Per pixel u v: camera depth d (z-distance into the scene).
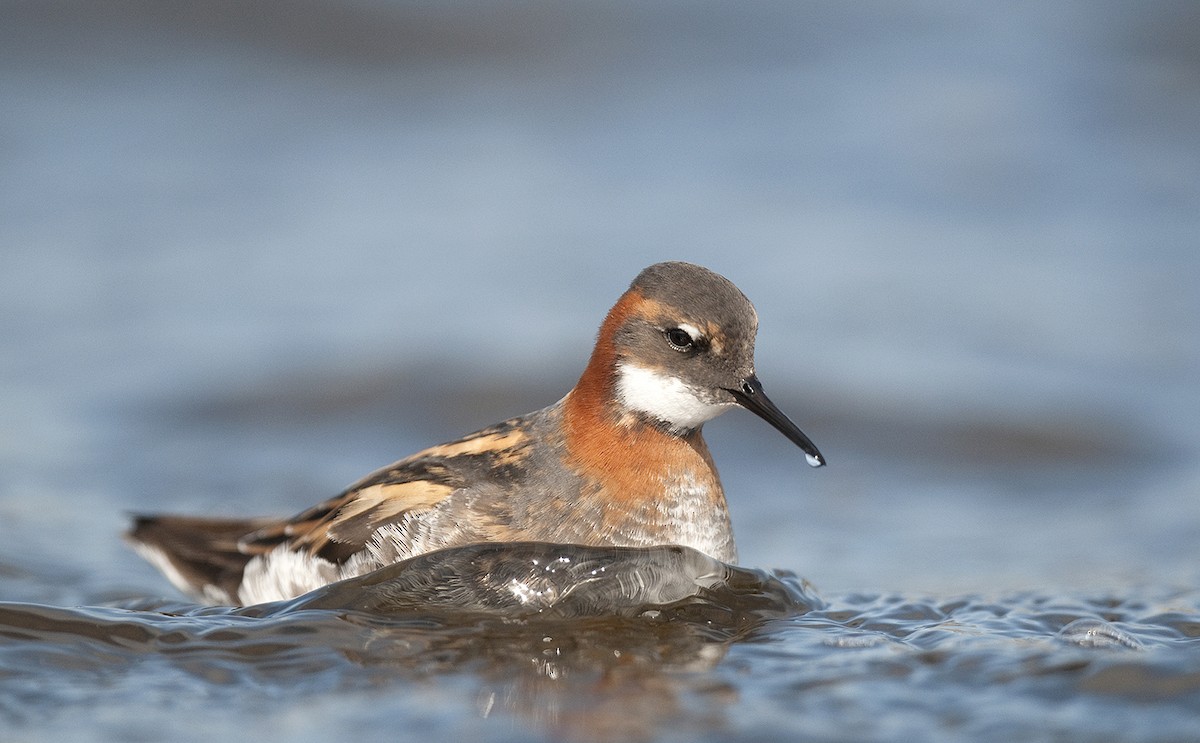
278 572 9.20
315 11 24.81
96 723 6.75
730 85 23.70
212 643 7.63
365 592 8.24
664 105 23.05
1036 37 25.05
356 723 6.75
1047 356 15.65
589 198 19.48
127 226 18.38
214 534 9.98
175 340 15.70
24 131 20.86
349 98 22.91
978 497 12.84
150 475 12.70
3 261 17.25
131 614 7.93
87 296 16.62
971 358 15.55
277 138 21.38
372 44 24.38
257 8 24.78
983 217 19.27
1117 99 22.72
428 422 14.18
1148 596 9.07
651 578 8.40
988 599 9.04
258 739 6.59
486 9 25.39
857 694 7.08
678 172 20.42
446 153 21.17
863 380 14.89
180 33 24.27
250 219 18.75
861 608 8.67
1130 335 16.17
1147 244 18.48
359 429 14.04
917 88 23.34
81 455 13.09
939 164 20.75
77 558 10.39
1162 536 11.42
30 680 7.17
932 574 10.39
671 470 8.78
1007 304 16.80
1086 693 7.05
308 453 13.51
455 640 7.74
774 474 13.36
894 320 16.28
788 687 7.18
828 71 24.19
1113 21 25.41
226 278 17.09
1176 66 23.72
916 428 14.09
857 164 20.78
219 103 22.42
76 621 7.75
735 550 9.16
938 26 25.73
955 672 7.36
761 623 8.14
